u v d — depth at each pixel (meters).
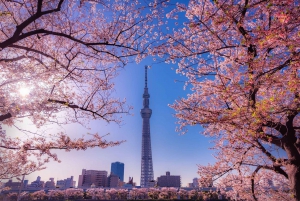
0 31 8.38
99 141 10.55
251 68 5.32
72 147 9.98
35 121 8.98
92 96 9.47
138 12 8.41
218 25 5.64
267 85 5.28
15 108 6.92
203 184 10.65
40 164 13.55
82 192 71.81
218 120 5.82
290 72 5.19
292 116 7.71
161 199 68.75
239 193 13.80
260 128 6.12
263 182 13.59
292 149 7.68
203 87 9.09
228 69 6.70
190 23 5.99
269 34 4.57
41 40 8.82
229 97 5.80
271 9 5.00
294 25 4.78
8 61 7.33
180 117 8.20
